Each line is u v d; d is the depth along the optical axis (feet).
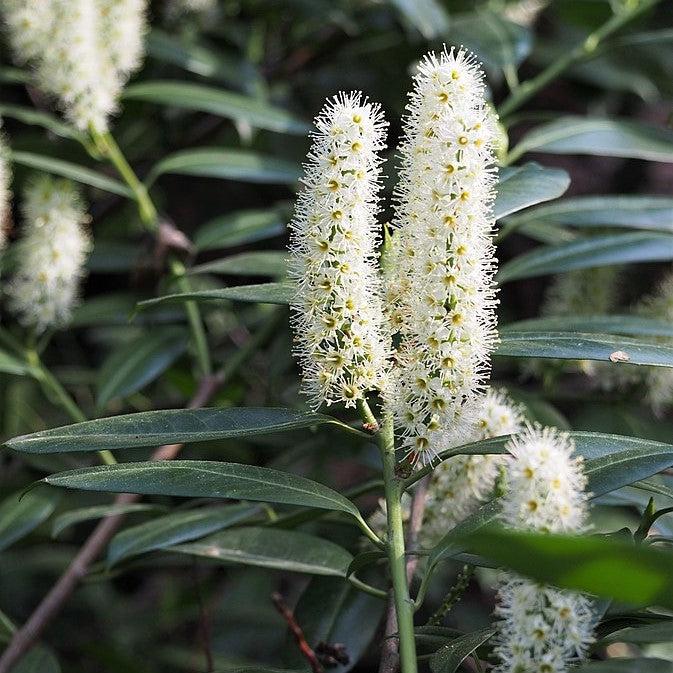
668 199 2.73
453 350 2.08
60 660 3.70
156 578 4.11
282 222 3.03
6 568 3.87
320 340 2.10
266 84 4.01
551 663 1.94
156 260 2.99
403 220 2.10
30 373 2.87
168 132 3.78
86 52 2.85
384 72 3.89
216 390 2.97
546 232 2.98
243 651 3.58
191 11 3.71
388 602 2.25
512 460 1.94
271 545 2.41
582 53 3.17
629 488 2.47
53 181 2.91
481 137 2.06
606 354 2.18
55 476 2.10
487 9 3.73
